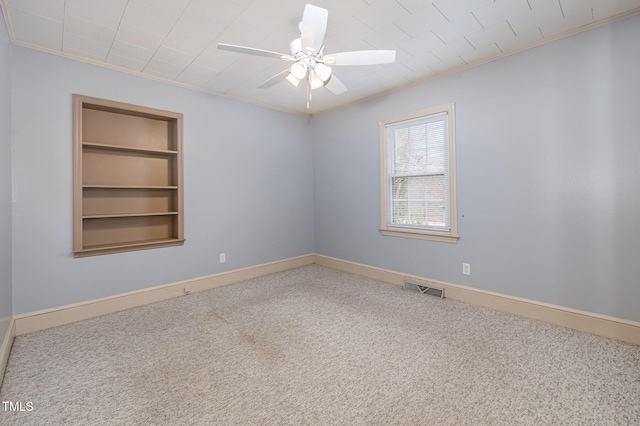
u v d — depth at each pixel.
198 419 1.54
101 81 2.90
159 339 2.41
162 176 3.50
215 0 2.00
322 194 4.74
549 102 2.54
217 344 2.32
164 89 3.31
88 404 1.66
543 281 2.63
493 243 2.92
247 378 1.89
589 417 1.52
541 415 1.54
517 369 1.94
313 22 1.76
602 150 2.31
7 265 2.25
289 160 4.58
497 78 2.83
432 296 3.34
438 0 2.02
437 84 3.27
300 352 2.19
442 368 1.96
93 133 3.02
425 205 3.48
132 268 3.12
